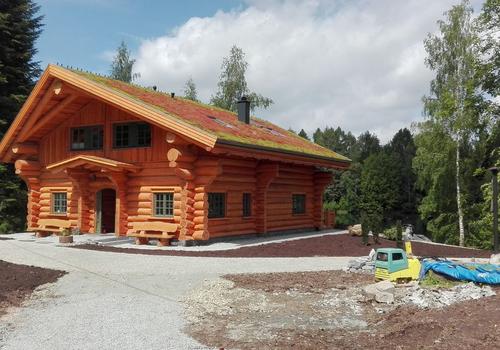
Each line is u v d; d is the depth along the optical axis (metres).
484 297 8.96
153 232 17.58
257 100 40.47
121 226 18.73
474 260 13.30
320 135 71.38
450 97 22.05
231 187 19.12
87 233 20.23
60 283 10.82
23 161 21.38
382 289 9.43
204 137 15.60
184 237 17.05
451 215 30.88
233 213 19.27
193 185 17.36
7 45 30.91
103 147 19.77
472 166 29.84
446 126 28.61
